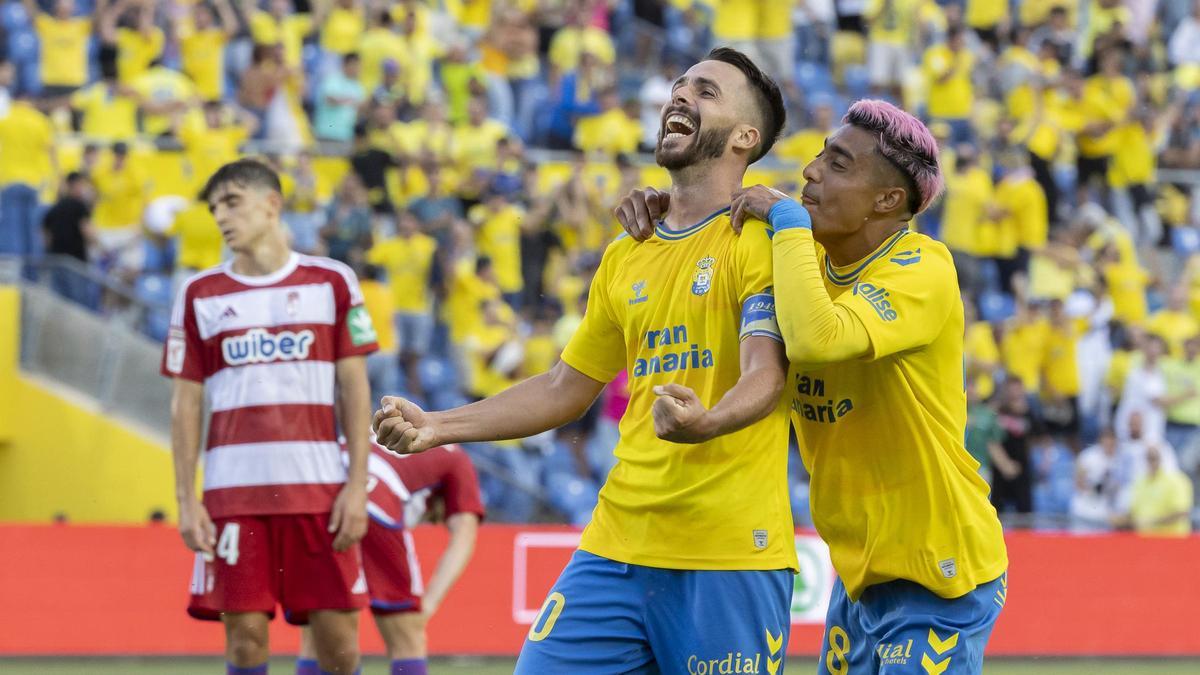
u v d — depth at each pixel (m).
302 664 11.73
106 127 24.59
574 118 26.16
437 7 27.45
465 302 22.78
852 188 7.40
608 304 7.66
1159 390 23.92
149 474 22.05
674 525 7.15
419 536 18.25
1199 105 30.45
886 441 7.43
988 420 21.27
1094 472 22.86
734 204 7.18
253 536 10.59
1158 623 19.98
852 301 7.07
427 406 22.50
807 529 18.86
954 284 7.41
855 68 29.03
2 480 22.34
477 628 18.27
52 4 26.75
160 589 17.92
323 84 25.20
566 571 7.50
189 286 10.84
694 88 7.34
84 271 22.44
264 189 10.83
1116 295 26.02
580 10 27.30
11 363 22.39
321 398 10.80
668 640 7.20
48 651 17.58
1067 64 29.89
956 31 28.28
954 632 7.44
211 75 26.08
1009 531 20.42
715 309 7.15
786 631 7.26
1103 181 28.14
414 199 23.36
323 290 10.88
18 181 23.50
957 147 27.30
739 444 7.11
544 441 21.62
